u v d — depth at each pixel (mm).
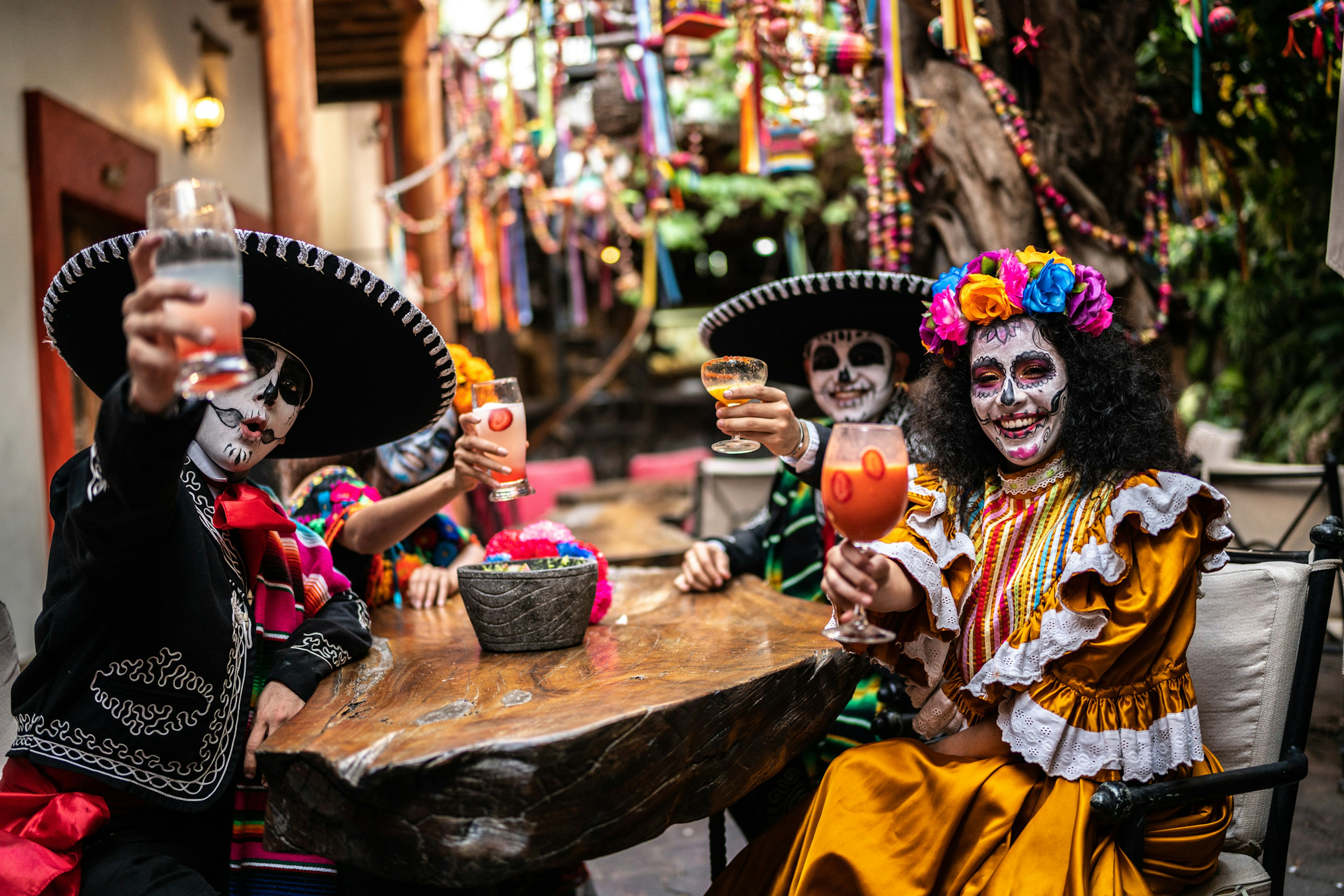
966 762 1644
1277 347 5113
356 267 1567
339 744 1291
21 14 4234
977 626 1656
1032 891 1444
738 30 3453
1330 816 2775
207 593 1515
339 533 2115
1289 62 3152
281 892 1562
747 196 8242
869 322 2336
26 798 1464
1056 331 1649
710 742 1427
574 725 1280
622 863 2793
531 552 1954
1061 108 2975
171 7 5676
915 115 3152
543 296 9961
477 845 1224
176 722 1490
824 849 1566
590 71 5785
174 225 1130
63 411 4391
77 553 1411
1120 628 1530
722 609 2066
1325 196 3504
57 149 4371
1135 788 1471
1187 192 3557
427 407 1923
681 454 9578
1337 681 3863
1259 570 1779
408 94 6586
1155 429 1623
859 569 1475
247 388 1640
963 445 1766
